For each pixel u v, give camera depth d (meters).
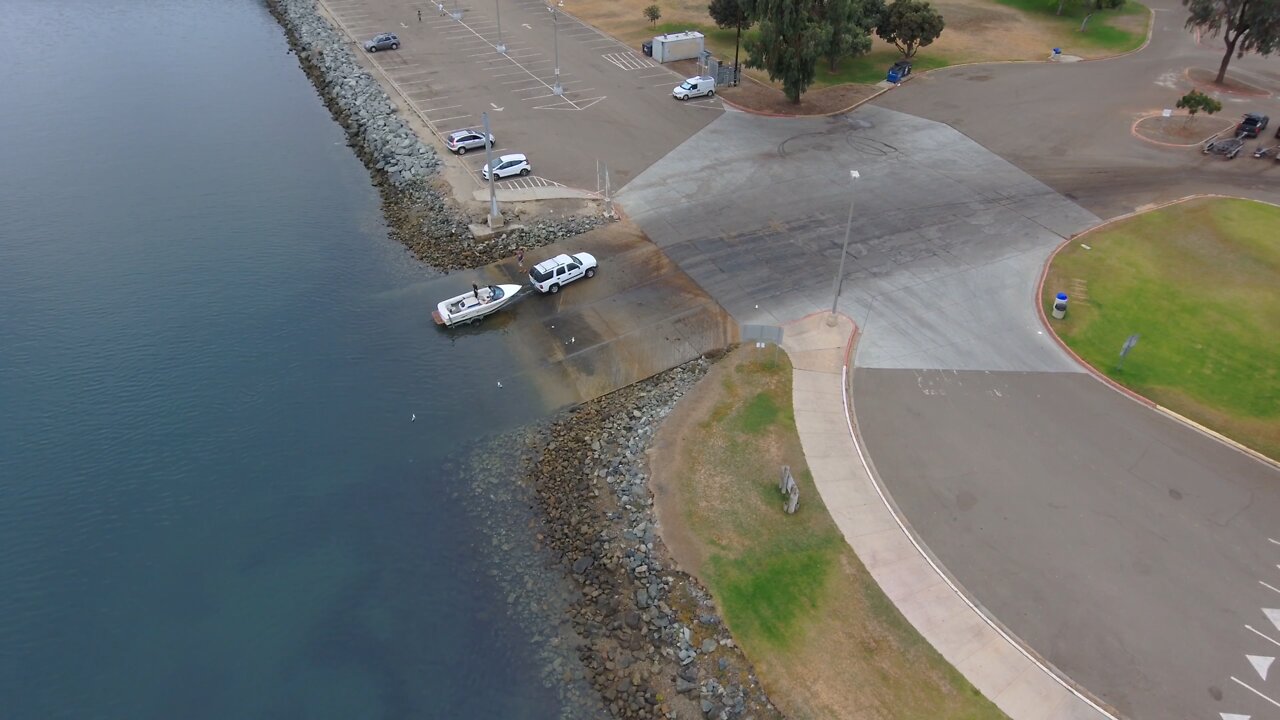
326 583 32.97
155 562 33.69
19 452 38.31
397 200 58.91
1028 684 27.70
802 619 29.91
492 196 53.16
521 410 40.66
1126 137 66.00
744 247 51.94
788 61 67.56
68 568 33.38
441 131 66.81
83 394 41.69
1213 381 41.19
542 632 30.92
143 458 38.25
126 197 59.56
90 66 84.56
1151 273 49.22
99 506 35.97
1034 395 40.34
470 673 29.73
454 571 33.34
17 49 88.31
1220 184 58.94
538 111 71.00
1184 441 37.72
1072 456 36.78
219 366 43.59
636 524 34.06
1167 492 35.03
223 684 29.53
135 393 41.81
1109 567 31.66
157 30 95.81
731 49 84.75
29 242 53.88
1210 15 72.62
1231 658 28.47
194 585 32.88
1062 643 28.92
